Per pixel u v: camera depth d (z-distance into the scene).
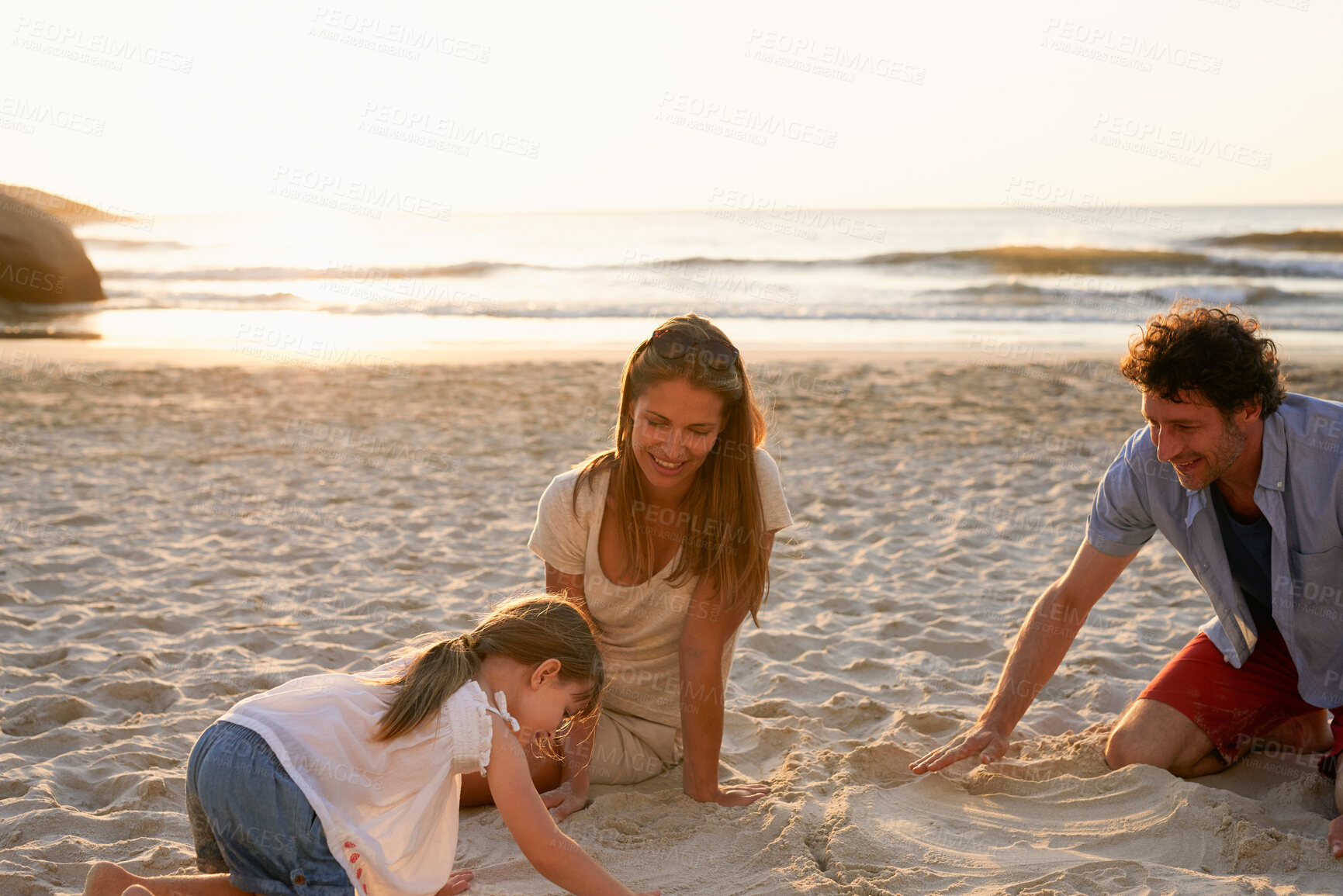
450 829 2.13
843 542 6.00
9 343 15.62
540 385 11.81
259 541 5.89
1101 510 3.03
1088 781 2.92
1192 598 4.85
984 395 10.90
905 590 5.05
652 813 2.81
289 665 3.92
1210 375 2.39
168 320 18.73
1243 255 23.61
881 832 2.67
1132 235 27.12
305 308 20.72
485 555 5.64
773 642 4.36
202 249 33.38
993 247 29.88
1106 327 16.12
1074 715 3.56
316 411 10.38
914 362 13.12
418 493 7.17
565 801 2.83
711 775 2.88
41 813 2.69
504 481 7.54
